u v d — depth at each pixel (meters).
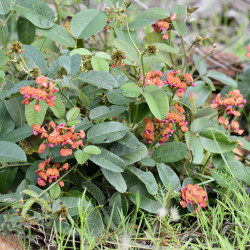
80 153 0.92
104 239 0.93
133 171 0.97
